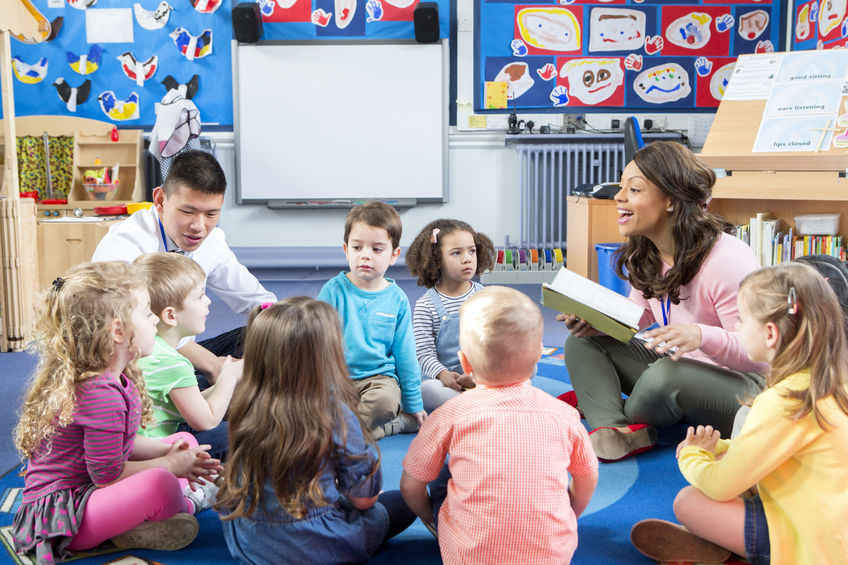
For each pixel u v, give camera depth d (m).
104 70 4.86
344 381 1.24
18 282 3.05
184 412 1.57
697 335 1.61
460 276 2.09
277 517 1.20
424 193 5.05
